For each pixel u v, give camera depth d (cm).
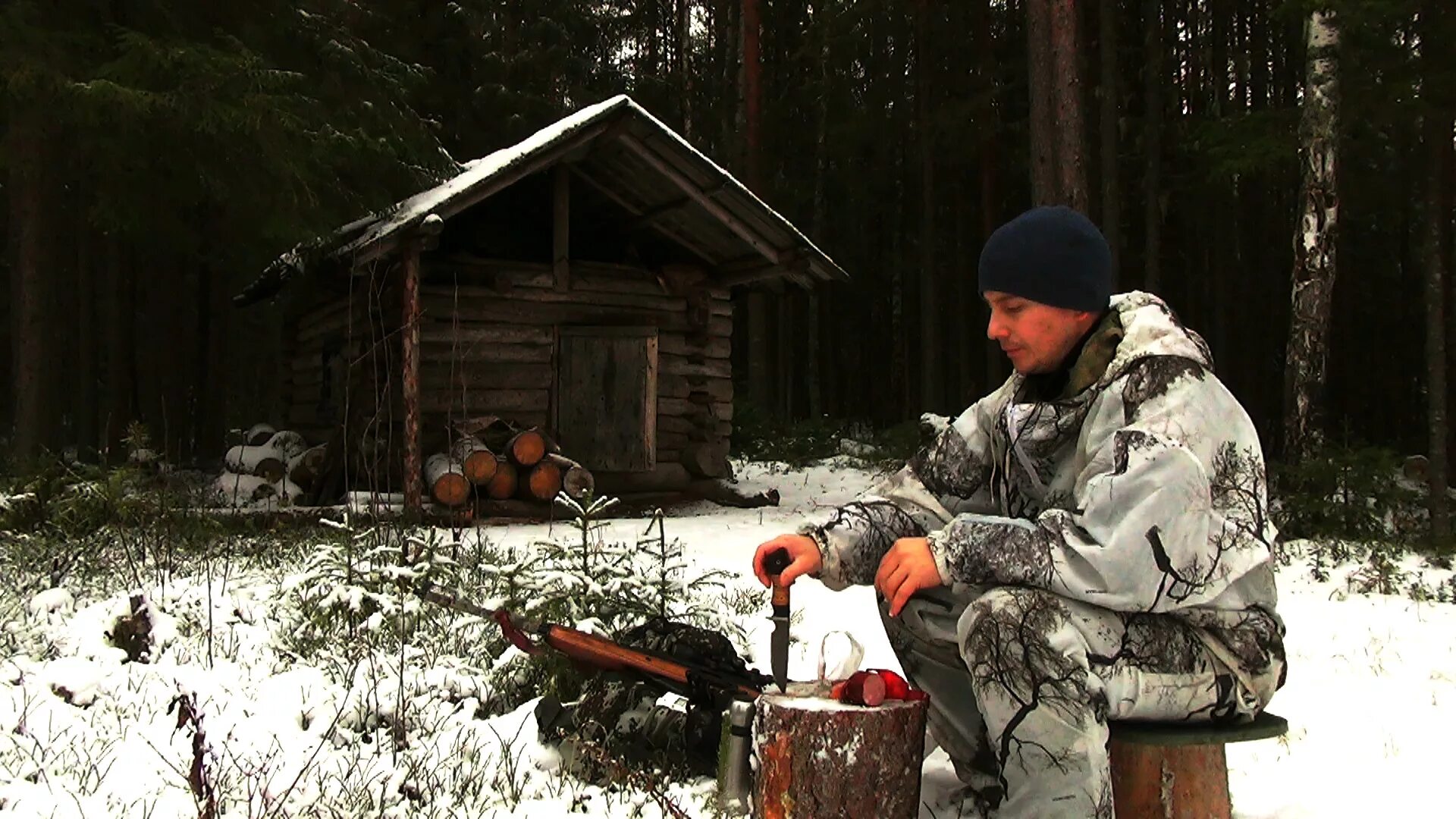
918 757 234
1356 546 959
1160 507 211
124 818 256
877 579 229
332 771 294
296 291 1386
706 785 289
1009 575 216
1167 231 2244
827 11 2427
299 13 1123
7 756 295
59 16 963
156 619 414
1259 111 1366
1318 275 1109
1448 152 1775
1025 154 2317
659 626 321
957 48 2334
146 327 1988
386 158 1102
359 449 1095
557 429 1212
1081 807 214
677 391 1291
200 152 1019
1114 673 217
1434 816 286
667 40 3425
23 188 1112
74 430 2205
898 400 2919
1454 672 482
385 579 431
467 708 351
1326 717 394
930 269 2236
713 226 1248
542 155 1081
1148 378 224
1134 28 2231
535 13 2578
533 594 416
